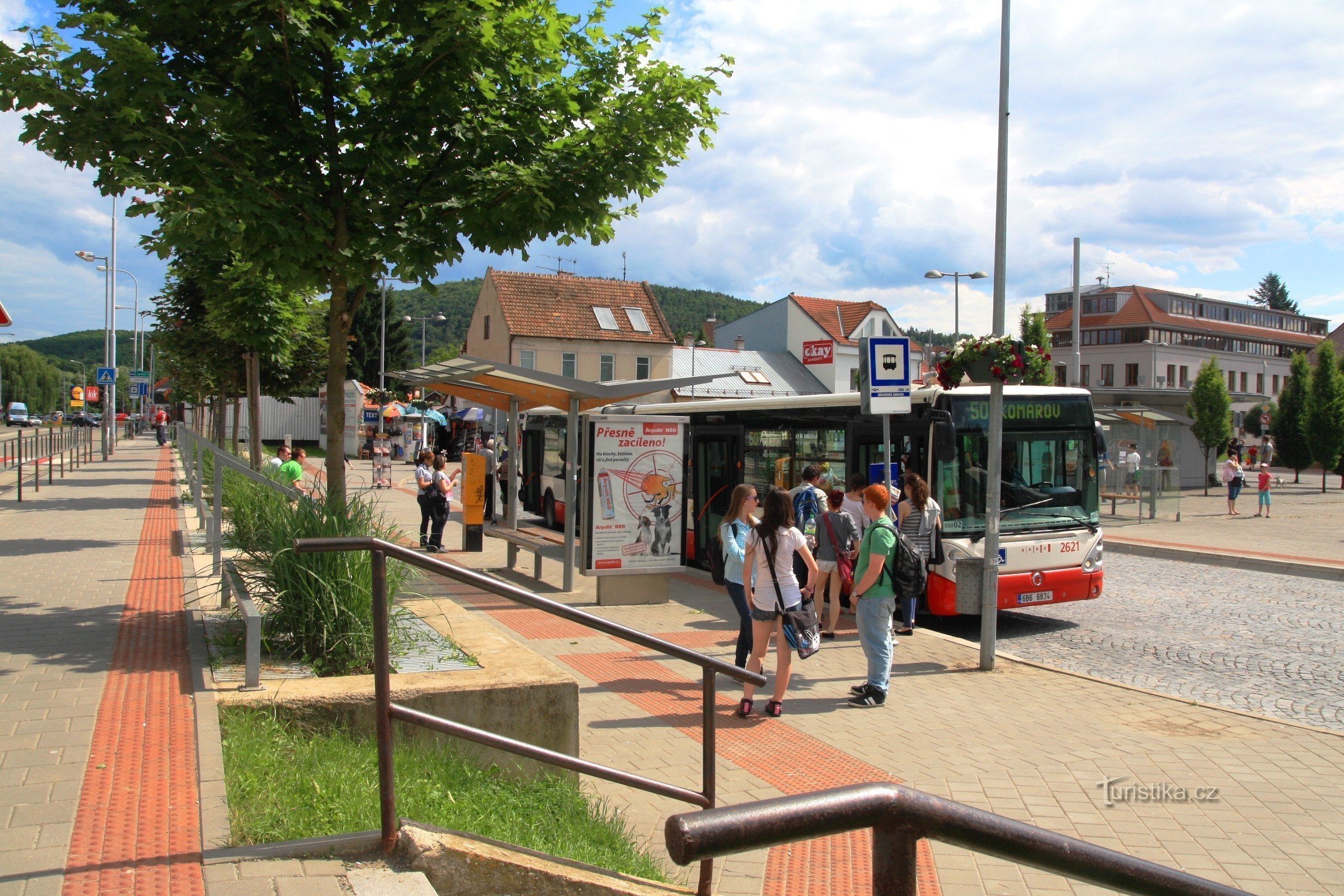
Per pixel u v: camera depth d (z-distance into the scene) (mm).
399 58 8070
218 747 4496
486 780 5383
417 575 6770
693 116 8836
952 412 11578
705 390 53219
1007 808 5957
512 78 8688
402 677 5801
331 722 5348
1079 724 7758
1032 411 11938
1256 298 133750
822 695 8531
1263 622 12648
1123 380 71875
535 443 24703
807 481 11992
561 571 15438
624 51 9180
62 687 5457
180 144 7223
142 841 3555
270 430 58562
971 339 10109
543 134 8742
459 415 47844
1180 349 71875
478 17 7656
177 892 3191
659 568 12609
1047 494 11844
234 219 7277
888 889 1807
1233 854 5332
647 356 54625
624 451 12430
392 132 8133
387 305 73438
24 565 10531
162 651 6355
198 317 22109
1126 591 15203
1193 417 39031
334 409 8422
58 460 34625
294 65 7695
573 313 54188
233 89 7980
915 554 8258
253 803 4004
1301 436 40562
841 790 1840
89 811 3789
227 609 7312
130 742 4570
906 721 7785
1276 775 6590
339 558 6230
